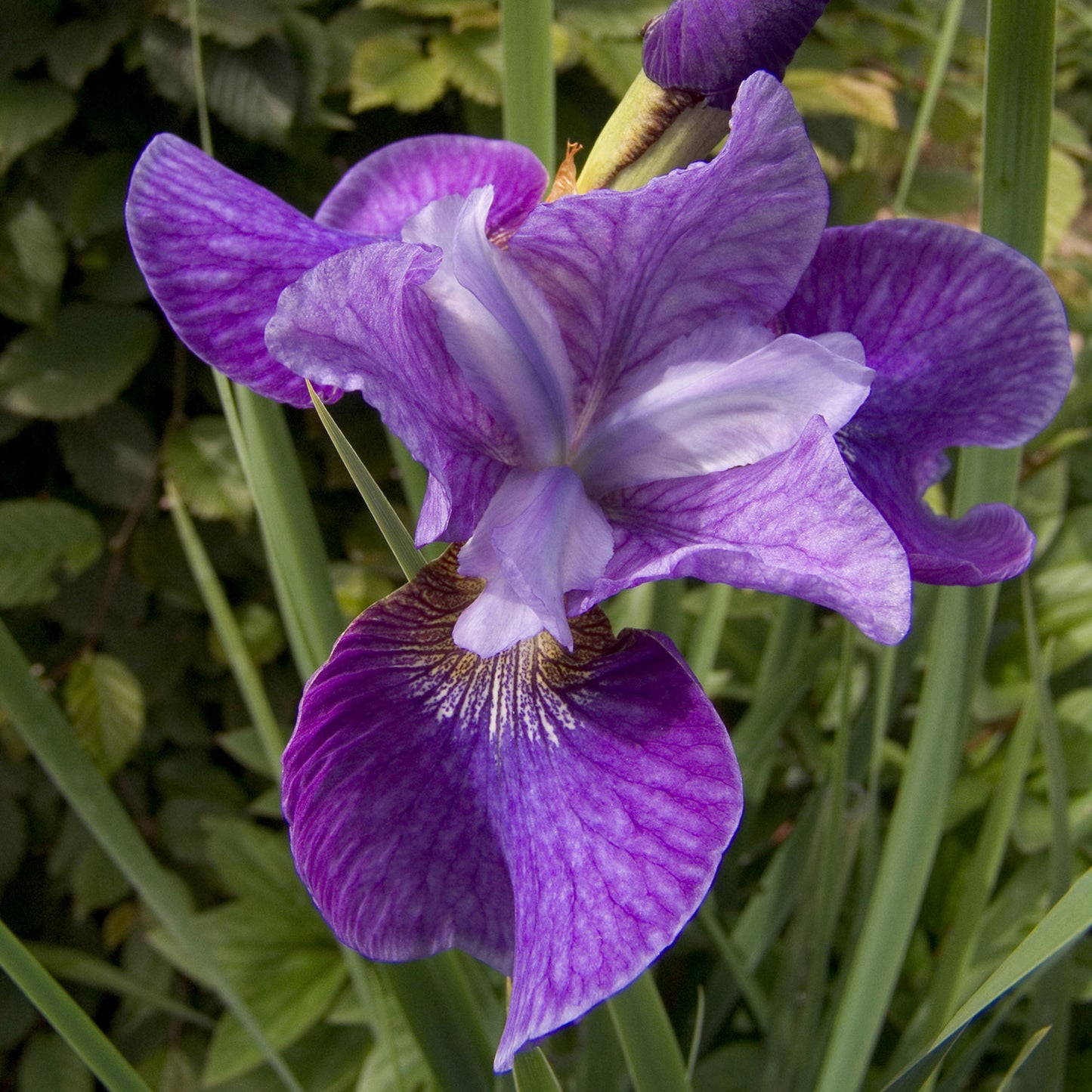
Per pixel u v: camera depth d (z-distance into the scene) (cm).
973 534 21
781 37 19
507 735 19
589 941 17
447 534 19
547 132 24
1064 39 61
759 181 18
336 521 50
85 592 47
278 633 48
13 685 23
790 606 32
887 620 16
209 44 40
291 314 17
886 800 41
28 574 43
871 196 49
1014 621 42
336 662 18
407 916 18
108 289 44
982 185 22
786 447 19
